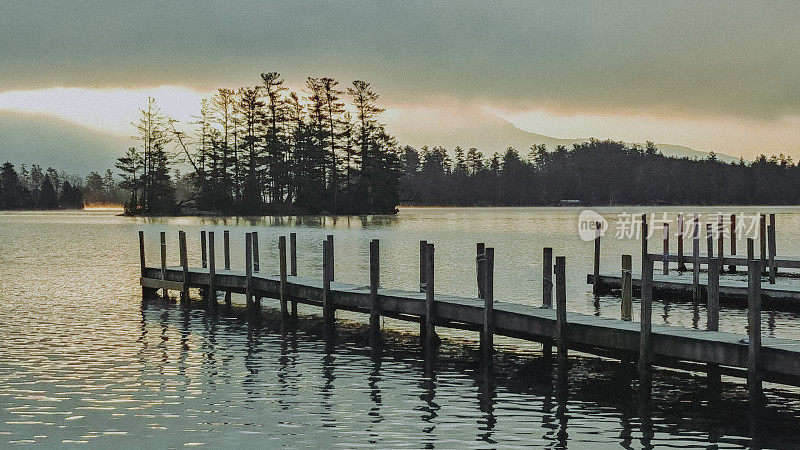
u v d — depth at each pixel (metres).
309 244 64.62
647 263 17.48
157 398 17.09
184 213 135.12
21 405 16.55
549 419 15.77
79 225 105.88
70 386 18.02
